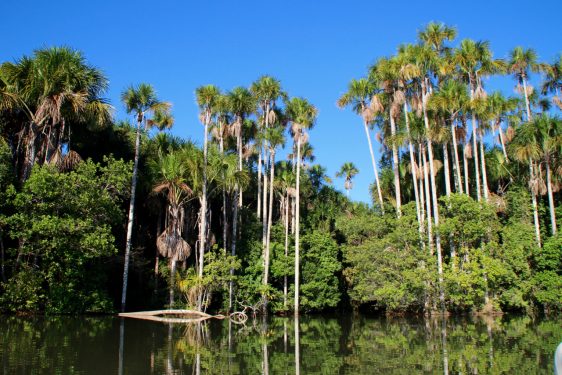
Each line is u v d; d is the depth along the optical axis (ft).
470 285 94.89
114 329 67.72
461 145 134.51
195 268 107.34
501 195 129.39
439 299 100.94
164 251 97.50
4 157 76.69
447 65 114.93
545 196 126.72
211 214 123.75
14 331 60.13
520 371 40.22
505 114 125.59
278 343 59.52
